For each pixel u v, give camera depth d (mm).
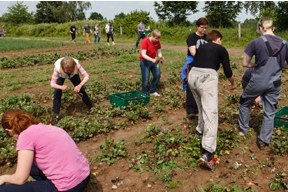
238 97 8180
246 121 6082
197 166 5238
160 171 5121
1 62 14656
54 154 3689
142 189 4785
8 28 57938
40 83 10492
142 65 8289
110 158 5500
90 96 8562
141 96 8258
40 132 3666
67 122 6746
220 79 10359
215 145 5031
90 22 44500
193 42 6629
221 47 5168
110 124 6711
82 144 6164
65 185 3707
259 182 4875
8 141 6043
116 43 26828
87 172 3939
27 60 15133
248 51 5441
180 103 8227
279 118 6328
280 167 5191
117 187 4848
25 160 3533
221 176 5020
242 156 5531
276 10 31078
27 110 7422
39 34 50938
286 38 25469
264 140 5672
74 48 20359
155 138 6113
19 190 3689
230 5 38594
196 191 4688
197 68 5176
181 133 6414
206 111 5016
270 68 5328
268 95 5516
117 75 11406
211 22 39594
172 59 14469
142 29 19734
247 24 37000
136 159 5438
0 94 9266
